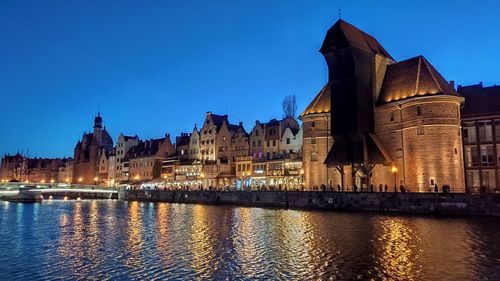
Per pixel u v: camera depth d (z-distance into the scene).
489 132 62.34
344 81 67.31
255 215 55.00
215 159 113.75
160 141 138.00
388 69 73.88
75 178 178.12
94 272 24.20
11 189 107.12
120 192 117.19
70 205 87.19
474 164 62.91
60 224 47.50
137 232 39.88
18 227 44.75
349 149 67.06
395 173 66.56
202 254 28.70
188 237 36.25
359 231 37.56
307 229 39.53
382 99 70.00
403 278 21.97
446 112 61.78
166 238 35.88
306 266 24.80
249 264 25.56
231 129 112.19
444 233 35.72
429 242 31.53
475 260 25.59
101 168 164.75
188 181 116.44
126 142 153.38
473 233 35.53
